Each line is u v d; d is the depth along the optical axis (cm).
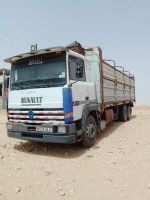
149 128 870
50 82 486
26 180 357
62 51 489
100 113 666
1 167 422
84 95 551
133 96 1395
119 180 346
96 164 429
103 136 714
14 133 530
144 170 386
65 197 296
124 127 905
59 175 376
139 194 296
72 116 466
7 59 550
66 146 587
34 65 523
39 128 483
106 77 746
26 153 523
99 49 663
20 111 520
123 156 476
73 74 502
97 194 302
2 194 308
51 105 469
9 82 559
